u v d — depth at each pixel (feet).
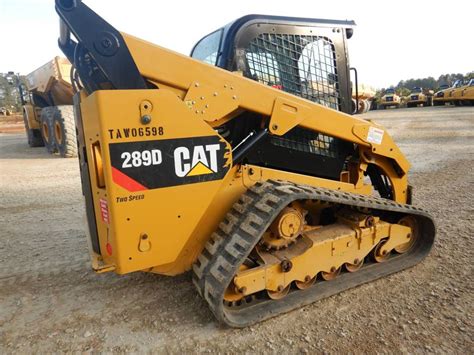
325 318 8.25
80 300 9.29
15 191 21.15
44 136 40.42
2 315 8.71
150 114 7.19
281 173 9.57
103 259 8.10
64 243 13.10
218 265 7.86
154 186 7.45
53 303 9.18
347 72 10.94
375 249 10.34
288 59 9.99
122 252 7.34
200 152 7.86
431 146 33.81
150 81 7.74
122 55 7.27
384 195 12.32
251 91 8.52
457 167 24.22
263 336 7.70
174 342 7.57
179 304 8.97
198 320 8.30
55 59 33.19
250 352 7.22
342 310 8.54
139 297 9.34
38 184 22.85
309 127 9.45
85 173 8.07
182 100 7.91
